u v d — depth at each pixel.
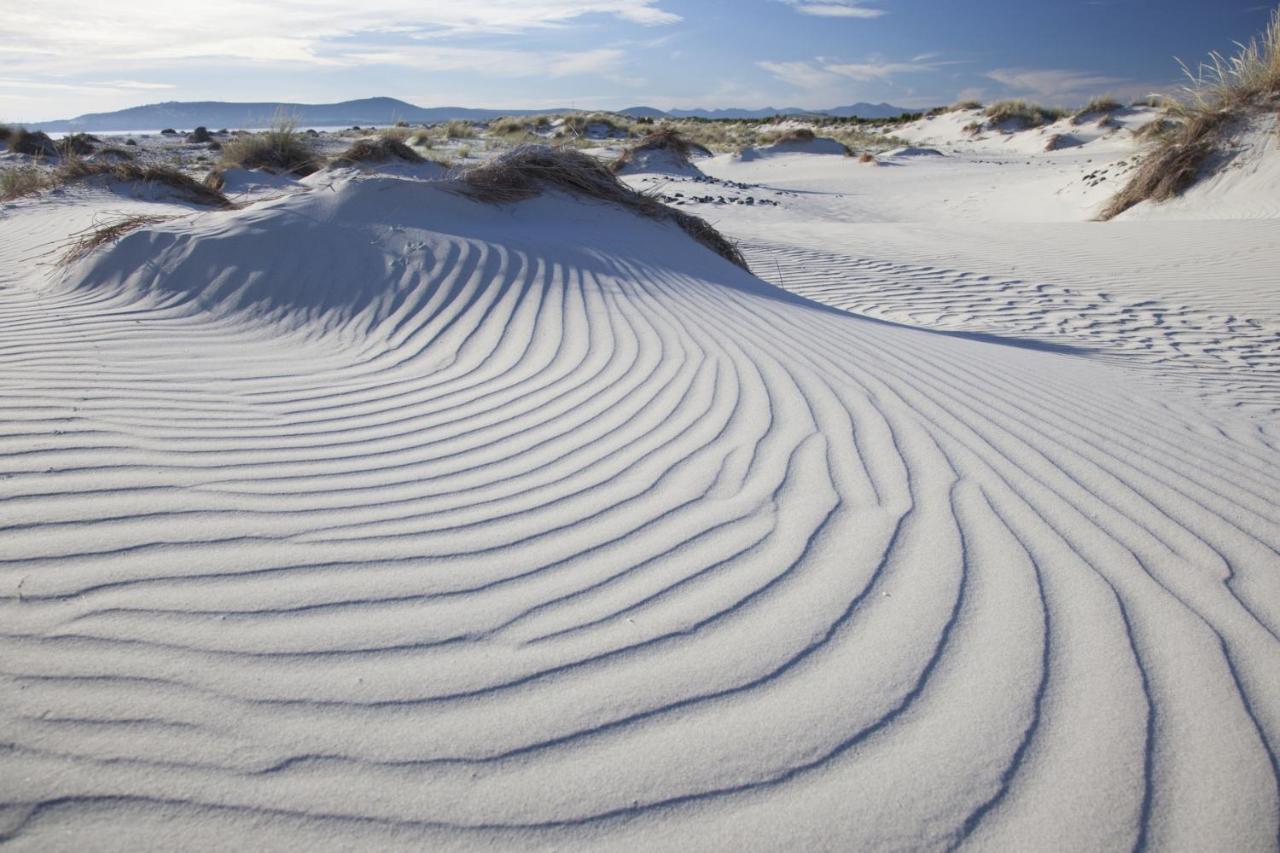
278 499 2.62
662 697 1.78
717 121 51.44
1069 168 20.58
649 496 2.71
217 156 20.45
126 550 2.25
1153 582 2.27
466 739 1.65
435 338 4.50
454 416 3.44
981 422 3.52
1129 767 1.62
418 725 1.68
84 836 1.40
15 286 5.50
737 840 1.44
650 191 16.36
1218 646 2.00
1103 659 1.93
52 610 1.98
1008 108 38.34
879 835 1.45
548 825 1.46
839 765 1.60
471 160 18.59
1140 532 2.57
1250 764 1.63
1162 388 4.73
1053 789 1.56
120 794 1.48
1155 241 10.09
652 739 1.66
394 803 1.49
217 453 2.94
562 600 2.12
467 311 4.85
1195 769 1.62
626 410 3.50
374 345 4.41
